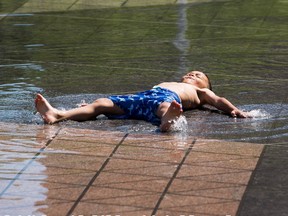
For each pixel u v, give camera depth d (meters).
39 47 15.71
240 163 9.42
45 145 10.08
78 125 11.09
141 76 13.70
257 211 8.04
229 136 10.53
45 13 18.44
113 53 15.25
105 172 9.09
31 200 8.30
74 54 15.20
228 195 8.44
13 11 18.61
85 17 18.08
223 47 15.62
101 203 8.21
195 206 8.13
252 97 12.52
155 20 17.78
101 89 12.94
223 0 19.62
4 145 10.05
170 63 14.52
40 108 11.18
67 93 12.72
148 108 11.45
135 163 9.39
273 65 14.37
